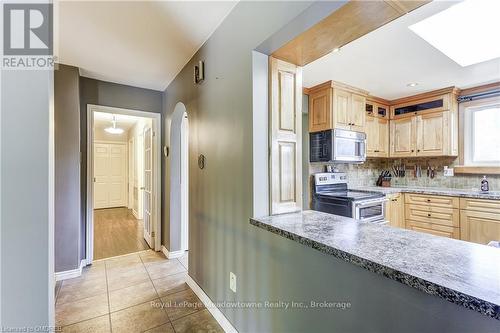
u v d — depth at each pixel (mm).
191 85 2336
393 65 2506
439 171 3703
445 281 650
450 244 961
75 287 2371
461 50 2180
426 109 3523
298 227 1225
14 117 855
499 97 3096
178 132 3109
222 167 1793
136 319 1894
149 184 3691
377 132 3777
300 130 1632
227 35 1696
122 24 1788
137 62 2455
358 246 935
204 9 1623
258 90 1463
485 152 3289
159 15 1683
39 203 877
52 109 969
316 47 1415
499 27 1797
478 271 713
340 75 2820
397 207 3492
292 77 1601
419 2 1014
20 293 850
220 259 1849
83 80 2879
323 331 1064
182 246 3273
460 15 1649
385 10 1066
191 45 2100
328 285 1042
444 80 2990
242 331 1599
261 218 1429
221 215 1820
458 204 3014
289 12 1165
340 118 3121
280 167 1537
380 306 850
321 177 3465
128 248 3510
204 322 1868
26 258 856
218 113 1832
